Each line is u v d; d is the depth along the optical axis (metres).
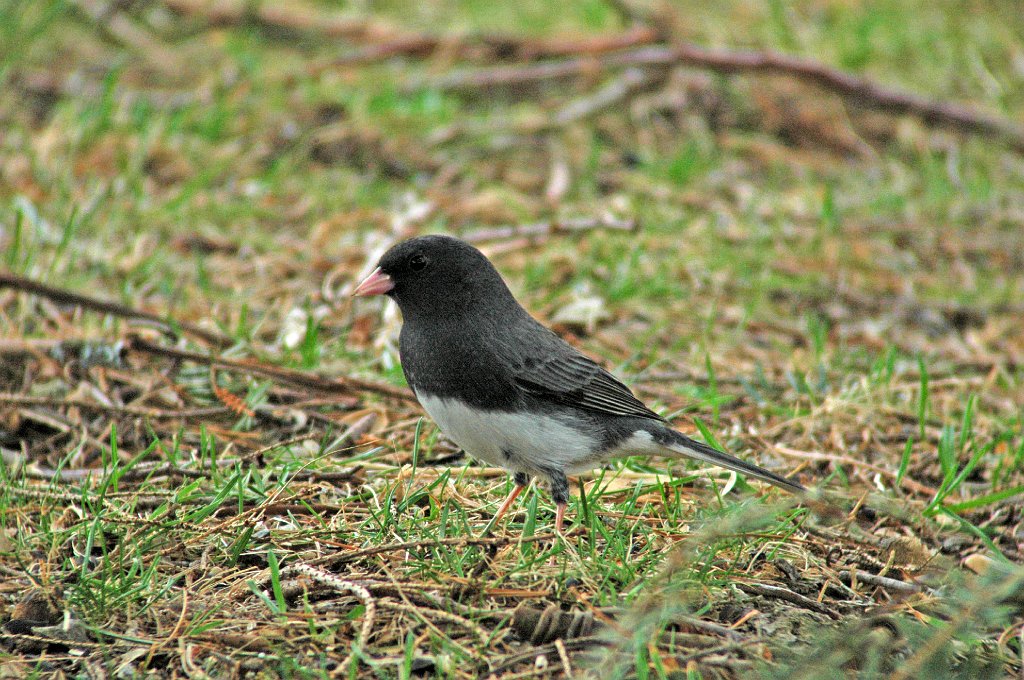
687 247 13.19
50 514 7.54
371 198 13.97
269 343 10.94
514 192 14.31
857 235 13.99
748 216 14.05
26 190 13.39
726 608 6.65
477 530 7.64
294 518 7.65
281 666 6.00
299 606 6.61
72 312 10.99
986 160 16.14
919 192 15.27
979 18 19.58
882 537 8.02
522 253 12.90
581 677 5.85
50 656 6.14
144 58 17.00
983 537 7.84
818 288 12.80
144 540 7.21
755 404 10.27
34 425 9.38
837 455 9.34
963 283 13.15
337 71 16.92
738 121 16.45
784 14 18.80
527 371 7.69
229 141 15.02
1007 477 9.12
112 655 6.13
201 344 10.48
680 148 15.55
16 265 11.27
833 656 5.84
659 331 11.67
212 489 8.04
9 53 16.17
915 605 6.77
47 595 6.47
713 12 18.88
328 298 11.62
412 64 17.31
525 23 18.38
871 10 19.19
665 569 6.51
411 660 5.91
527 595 6.57
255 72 16.34
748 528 7.39
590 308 11.70
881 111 16.89
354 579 6.72
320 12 18.75
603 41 17.20
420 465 8.94
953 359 11.48
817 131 16.41
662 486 8.03
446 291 7.77
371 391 9.73
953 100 17.48
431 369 7.79
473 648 6.12
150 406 9.63
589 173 14.62
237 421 9.51
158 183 13.98
